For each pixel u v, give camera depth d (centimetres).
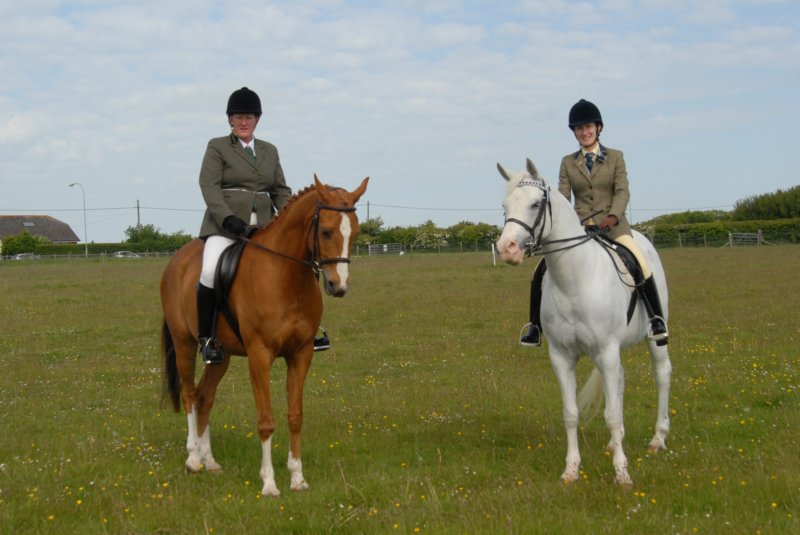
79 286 2930
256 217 720
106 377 1187
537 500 547
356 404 936
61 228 10581
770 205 7856
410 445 743
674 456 661
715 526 482
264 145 734
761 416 796
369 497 584
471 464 662
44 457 709
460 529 491
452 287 2514
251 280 618
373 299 2169
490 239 7281
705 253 4594
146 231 8594
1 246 7788
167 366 745
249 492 612
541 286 688
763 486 548
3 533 522
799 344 1225
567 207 623
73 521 551
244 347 666
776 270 2880
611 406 616
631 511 516
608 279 622
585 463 658
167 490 618
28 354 1404
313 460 701
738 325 1477
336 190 593
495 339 1441
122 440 779
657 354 725
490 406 899
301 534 517
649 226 6731
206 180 699
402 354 1329
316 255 587
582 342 621
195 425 691
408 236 7475
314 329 635
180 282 713
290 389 634
